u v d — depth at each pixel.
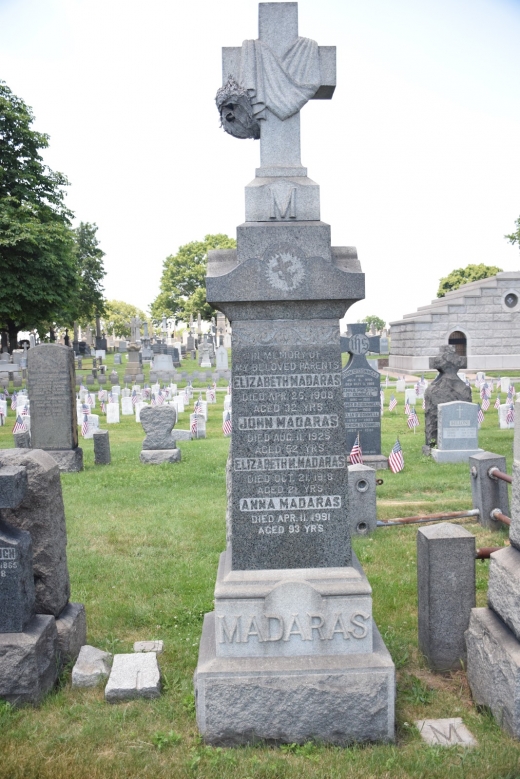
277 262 4.79
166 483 13.32
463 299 43.94
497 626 4.88
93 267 71.25
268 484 5.00
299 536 5.02
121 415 27.03
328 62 5.13
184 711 5.01
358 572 4.96
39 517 5.57
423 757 4.38
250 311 4.91
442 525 5.68
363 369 14.87
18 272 36.12
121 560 8.56
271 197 4.93
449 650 5.55
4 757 4.43
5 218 34.06
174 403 26.11
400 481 12.91
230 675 4.64
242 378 4.96
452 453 15.12
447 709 5.02
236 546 5.02
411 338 45.03
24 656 5.06
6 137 37.25
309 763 4.38
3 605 5.11
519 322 44.09
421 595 5.74
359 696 4.62
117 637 6.42
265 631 4.80
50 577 5.61
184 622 6.70
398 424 22.30
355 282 4.80
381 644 4.93
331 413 4.97
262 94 5.08
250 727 4.64
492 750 4.37
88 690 5.38
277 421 4.98
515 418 4.99
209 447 17.89
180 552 8.92
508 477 9.09
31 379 14.75
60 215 40.41
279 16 5.12
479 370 44.22
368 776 4.20
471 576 5.48
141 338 59.94
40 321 39.62
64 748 4.57
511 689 4.49
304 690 4.62
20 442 15.90
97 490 12.75
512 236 52.78
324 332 4.94
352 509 9.51
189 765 4.35
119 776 4.25
